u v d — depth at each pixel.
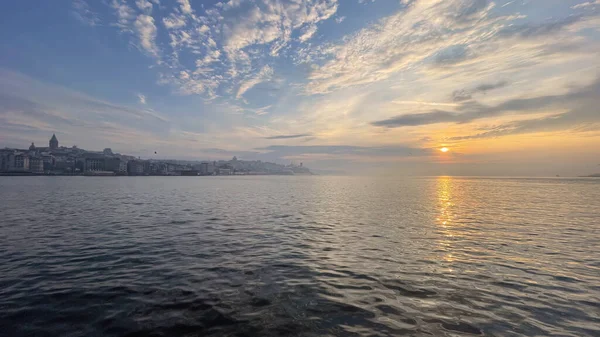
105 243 21.31
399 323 10.12
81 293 12.48
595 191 88.75
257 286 13.31
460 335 9.43
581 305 11.47
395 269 15.67
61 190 85.00
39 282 13.66
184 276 14.57
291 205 48.47
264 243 21.56
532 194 75.38
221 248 20.05
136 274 14.81
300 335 9.41
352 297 12.15
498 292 12.68
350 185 138.75
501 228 27.58
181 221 31.45
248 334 9.45
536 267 15.98
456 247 20.39
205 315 10.65
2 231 25.41
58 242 21.53
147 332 9.56
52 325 9.92
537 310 11.07
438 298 12.08
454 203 51.44
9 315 10.55
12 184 125.56
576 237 23.61
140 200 55.94
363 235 24.41
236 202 53.53
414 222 31.06
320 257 17.91
